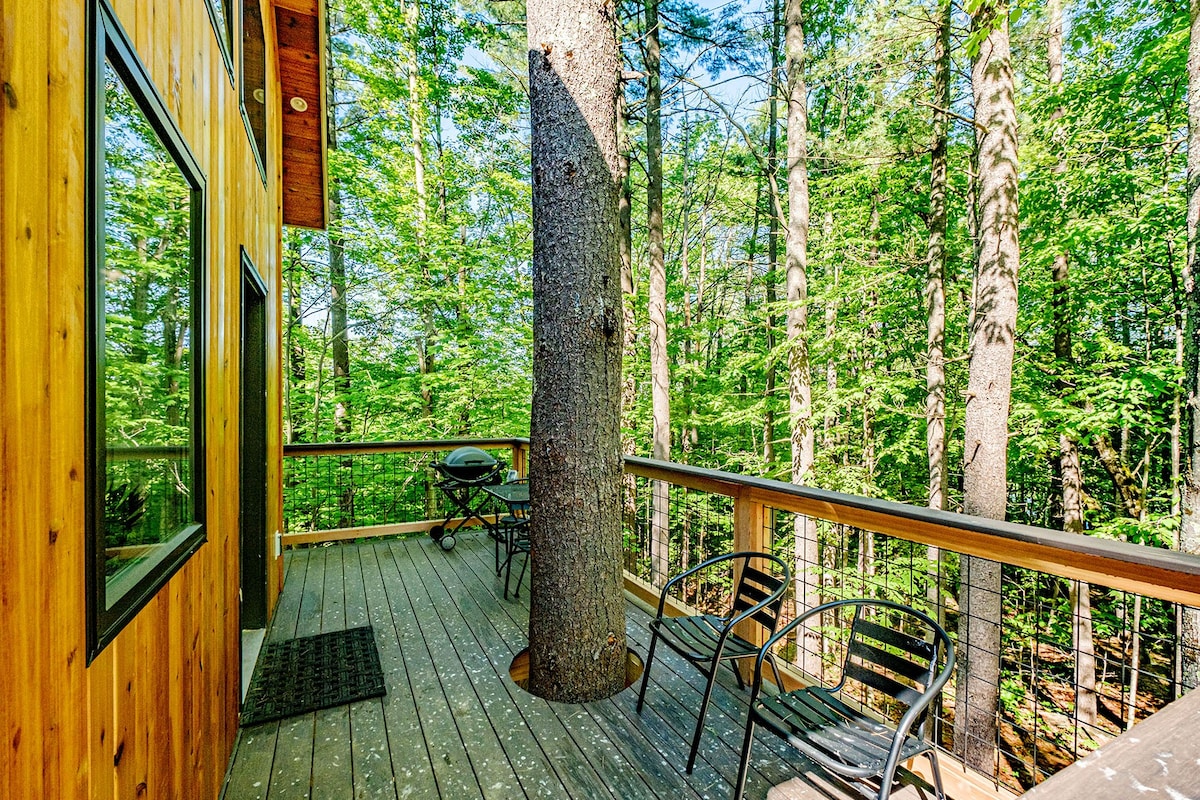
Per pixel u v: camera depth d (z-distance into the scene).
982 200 5.68
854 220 9.88
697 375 11.17
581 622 2.48
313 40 4.18
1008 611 5.65
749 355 10.21
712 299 16.39
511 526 4.09
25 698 0.81
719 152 13.93
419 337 10.10
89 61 1.05
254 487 3.26
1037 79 7.80
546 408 2.51
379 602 3.67
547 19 2.46
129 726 1.19
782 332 9.88
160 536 1.54
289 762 2.07
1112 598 6.55
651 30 8.98
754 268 15.38
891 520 2.00
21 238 0.84
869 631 1.74
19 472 0.82
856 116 9.66
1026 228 7.04
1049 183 6.59
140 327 1.43
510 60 10.75
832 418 9.56
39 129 0.89
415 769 2.03
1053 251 6.58
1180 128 6.19
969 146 8.88
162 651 1.40
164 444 1.60
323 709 2.41
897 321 9.95
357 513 7.91
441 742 2.19
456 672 2.74
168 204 1.62
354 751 2.13
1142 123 6.35
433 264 8.95
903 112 7.91
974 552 1.77
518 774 2.00
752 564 2.60
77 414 1.00
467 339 9.09
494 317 9.54
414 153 9.35
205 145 1.94
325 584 4.00
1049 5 6.43
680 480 3.08
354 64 8.66
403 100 9.42
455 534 5.31
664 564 3.62
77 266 1.01
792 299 8.05
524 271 10.41
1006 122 5.50
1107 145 6.50
